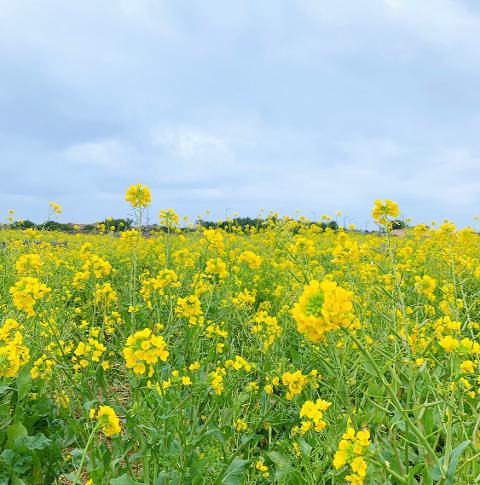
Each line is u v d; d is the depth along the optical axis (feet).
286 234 13.85
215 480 8.01
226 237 35.53
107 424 6.91
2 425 10.00
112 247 32.63
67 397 10.77
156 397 8.28
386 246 11.47
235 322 16.37
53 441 9.52
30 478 9.22
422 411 7.77
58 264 19.92
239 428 9.57
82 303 18.58
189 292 15.48
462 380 8.10
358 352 10.80
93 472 8.00
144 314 12.92
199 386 8.36
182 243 29.17
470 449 7.43
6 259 21.27
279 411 10.82
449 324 10.28
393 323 10.16
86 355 9.94
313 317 5.04
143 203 14.61
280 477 8.46
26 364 10.35
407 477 5.79
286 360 12.52
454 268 14.44
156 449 8.11
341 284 15.94
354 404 10.97
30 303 10.12
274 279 24.43
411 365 8.76
